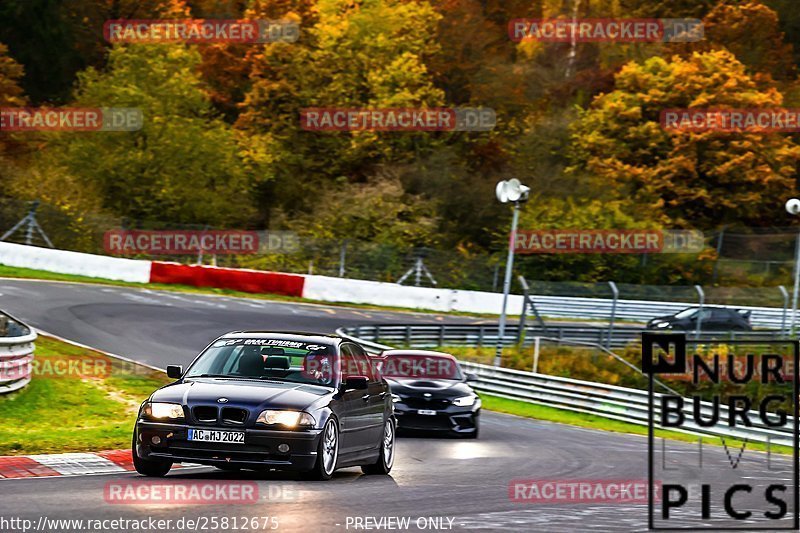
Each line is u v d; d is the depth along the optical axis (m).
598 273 183.25
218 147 199.75
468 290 171.00
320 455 36.38
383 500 33.94
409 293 154.88
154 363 86.38
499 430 74.12
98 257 139.50
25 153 194.75
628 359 114.00
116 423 58.47
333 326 123.81
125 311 111.62
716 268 184.62
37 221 153.62
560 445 64.88
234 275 145.38
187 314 115.94
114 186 193.38
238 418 35.75
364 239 194.38
